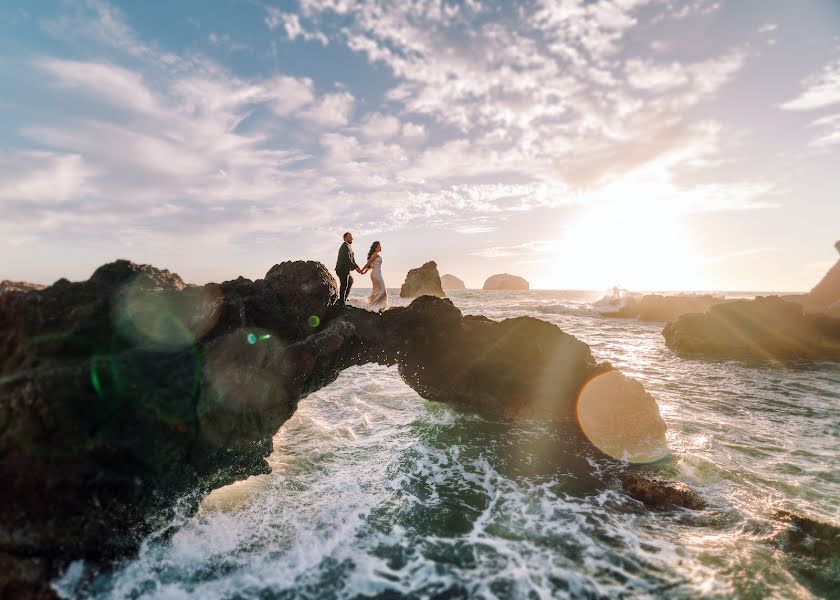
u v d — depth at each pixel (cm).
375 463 614
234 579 370
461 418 806
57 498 345
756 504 491
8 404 339
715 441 695
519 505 496
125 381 398
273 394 536
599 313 3103
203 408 453
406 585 356
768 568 375
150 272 481
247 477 540
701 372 1273
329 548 413
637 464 618
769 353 1547
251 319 571
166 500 425
